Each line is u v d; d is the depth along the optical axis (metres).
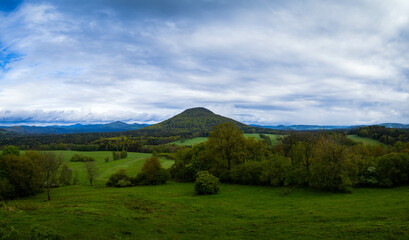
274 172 56.06
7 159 53.50
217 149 69.81
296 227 24.48
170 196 47.06
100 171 103.69
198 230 25.30
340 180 47.34
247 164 62.19
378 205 32.25
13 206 28.27
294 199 41.69
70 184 78.38
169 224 26.75
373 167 51.50
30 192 53.47
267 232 23.81
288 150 75.88
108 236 21.16
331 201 38.06
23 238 18.03
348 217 26.52
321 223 25.20
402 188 46.38
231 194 48.12
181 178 82.06
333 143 51.56
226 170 66.50
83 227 22.17
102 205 32.69
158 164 75.38
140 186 68.44
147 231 23.80
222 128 70.38
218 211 34.00
